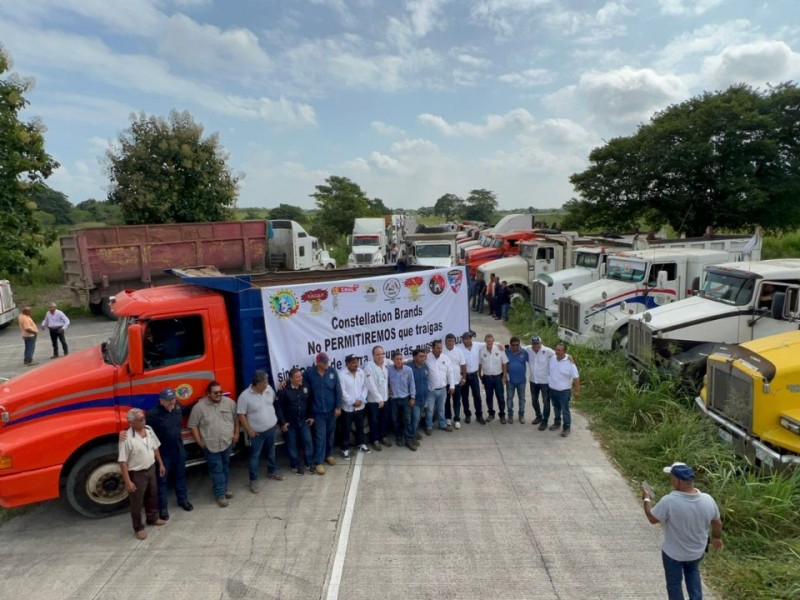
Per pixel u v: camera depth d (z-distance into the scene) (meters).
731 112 24.86
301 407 7.06
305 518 6.11
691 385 9.12
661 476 6.88
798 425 5.97
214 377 6.74
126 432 5.68
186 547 5.60
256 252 20.38
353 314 7.85
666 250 13.84
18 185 19.45
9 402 5.75
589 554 5.34
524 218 28.95
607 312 12.59
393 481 6.96
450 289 8.92
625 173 28.19
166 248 18.33
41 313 18.45
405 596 4.78
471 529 5.81
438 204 108.88
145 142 25.16
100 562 5.37
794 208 26.20
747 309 9.55
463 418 9.48
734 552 5.29
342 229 46.19
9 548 5.68
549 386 8.37
